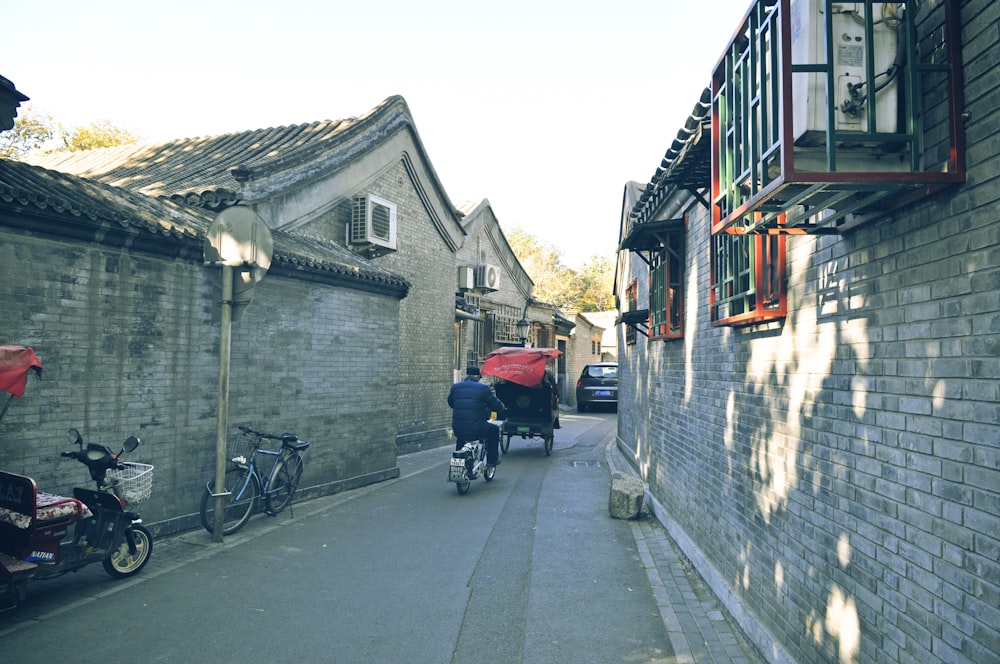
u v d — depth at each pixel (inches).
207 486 288.4
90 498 220.5
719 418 226.7
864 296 124.6
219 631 186.1
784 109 106.7
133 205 285.4
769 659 165.2
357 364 420.2
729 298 201.3
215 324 304.7
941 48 102.5
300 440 364.2
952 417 97.7
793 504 157.2
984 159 92.0
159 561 250.1
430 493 408.5
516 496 404.5
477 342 824.9
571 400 1306.6
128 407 262.7
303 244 423.8
